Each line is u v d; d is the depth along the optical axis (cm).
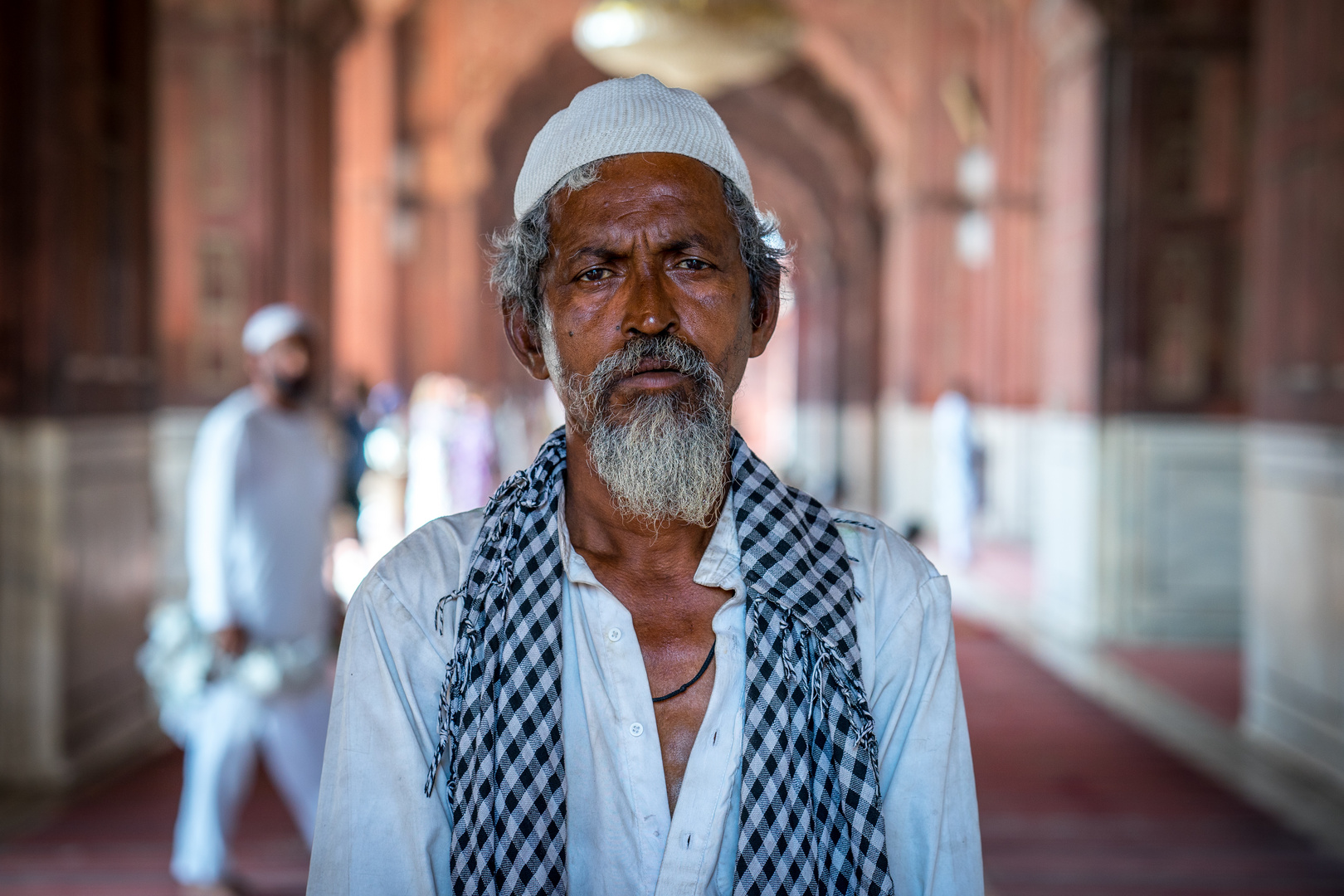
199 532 319
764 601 116
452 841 114
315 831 118
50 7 427
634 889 114
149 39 523
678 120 118
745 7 989
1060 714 560
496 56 1502
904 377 1408
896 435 1437
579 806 115
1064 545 772
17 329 429
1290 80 494
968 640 729
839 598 118
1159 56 710
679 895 112
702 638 119
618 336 115
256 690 321
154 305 530
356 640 119
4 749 435
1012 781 463
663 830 114
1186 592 722
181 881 347
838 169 1781
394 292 1434
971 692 601
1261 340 521
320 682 338
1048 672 646
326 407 827
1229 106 710
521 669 114
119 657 488
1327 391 457
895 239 1469
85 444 455
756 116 1994
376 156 1423
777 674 114
